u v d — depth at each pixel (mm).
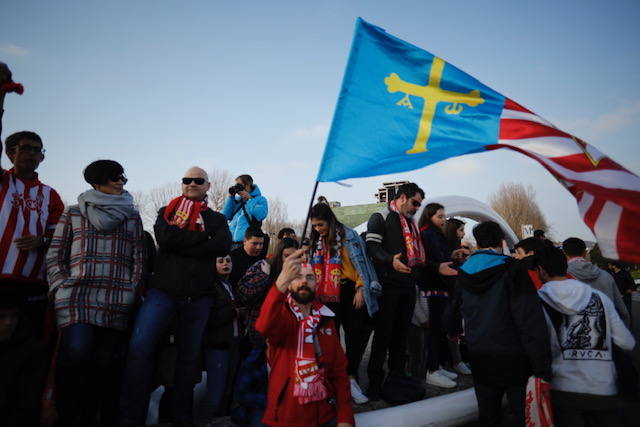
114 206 2930
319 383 2408
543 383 2518
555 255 3096
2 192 2959
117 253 2951
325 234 3797
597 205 2469
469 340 2877
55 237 2863
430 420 3551
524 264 2814
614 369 2795
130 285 2955
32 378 2355
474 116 2764
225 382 3326
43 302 3135
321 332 2566
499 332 2734
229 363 3424
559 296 2928
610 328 2816
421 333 4918
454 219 5602
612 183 2357
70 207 2965
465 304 2949
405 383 3830
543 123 2646
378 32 2879
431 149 2711
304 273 2504
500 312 2752
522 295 2670
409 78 2848
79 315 2676
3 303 2254
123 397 2748
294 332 2486
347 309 3879
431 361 4516
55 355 2725
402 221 4176
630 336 2785
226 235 3207
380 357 3863
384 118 2740
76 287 2752
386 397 3725
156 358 3201
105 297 2812
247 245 4094
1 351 2297
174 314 2965
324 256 3803
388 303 3908
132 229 3086
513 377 2713
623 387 2783
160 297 2924
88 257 2834
